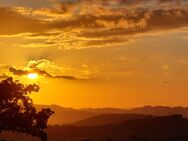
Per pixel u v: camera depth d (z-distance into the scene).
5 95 48.88
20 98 49.97
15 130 50.75
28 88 49.91
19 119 50.03
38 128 50.97
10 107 49.72
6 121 49.84
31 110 50.44
